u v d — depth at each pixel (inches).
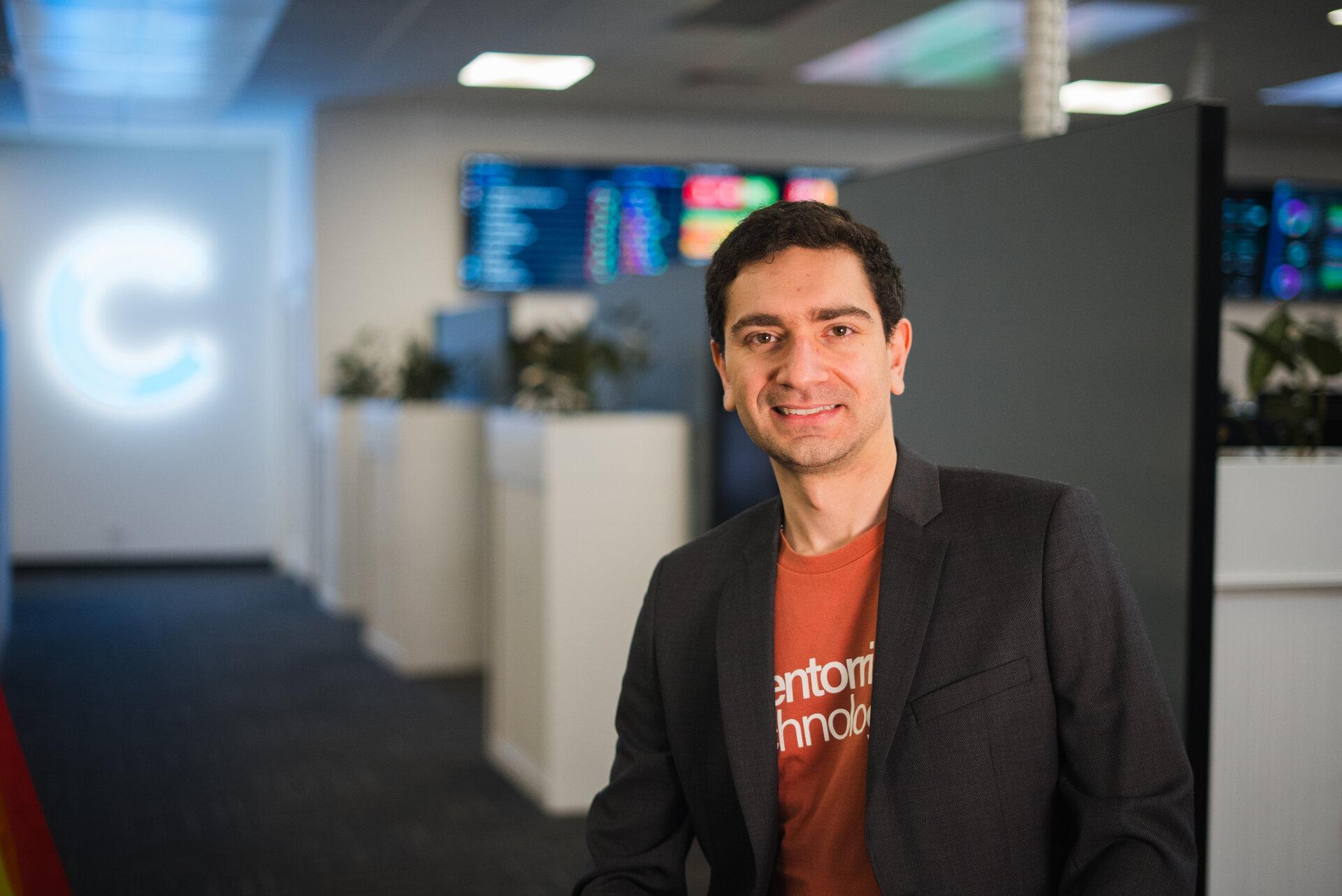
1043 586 50.5
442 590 245.8
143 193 381.1
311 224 322.3
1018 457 95.0
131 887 137.9
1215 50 168.4
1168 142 80.4
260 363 390.9
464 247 324.5
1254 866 86.3
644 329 187.9
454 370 268.2
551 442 158.6
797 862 53.0
